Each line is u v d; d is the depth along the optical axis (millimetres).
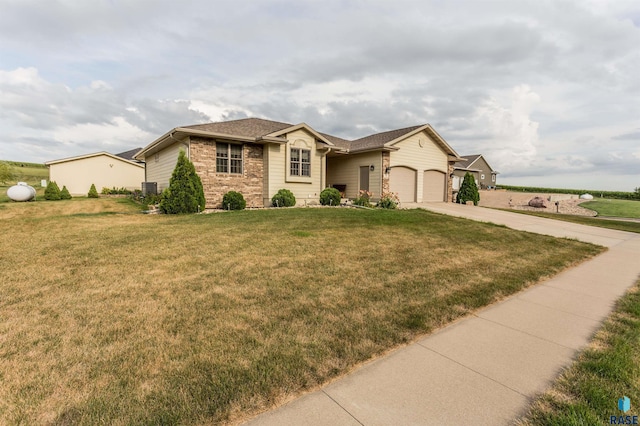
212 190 13516
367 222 10133
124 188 27594
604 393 2309
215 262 5449
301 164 15609
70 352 2689
